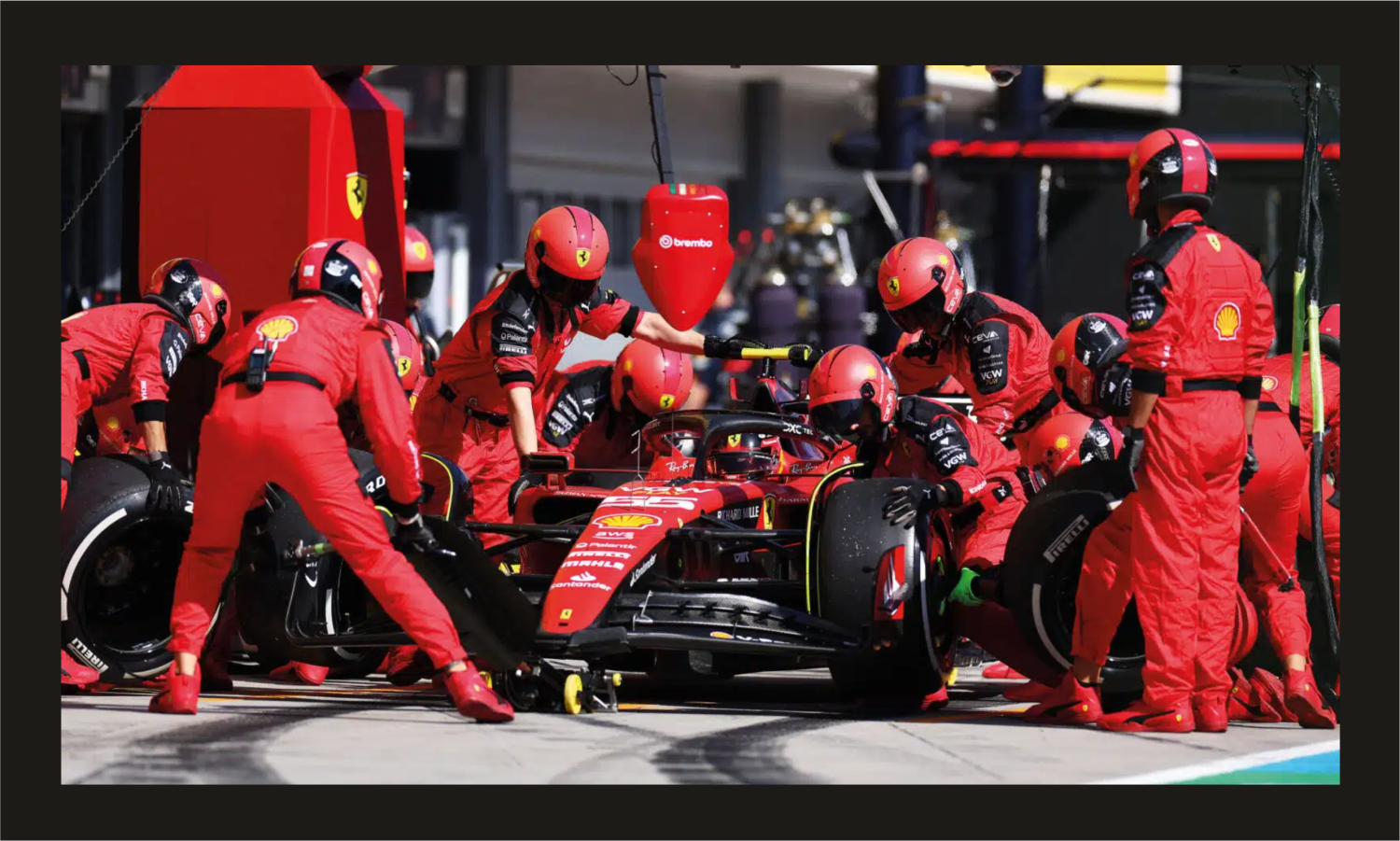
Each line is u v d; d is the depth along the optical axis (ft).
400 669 87.66
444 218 259.80
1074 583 77.41
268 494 79.82
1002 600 77.10
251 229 100.99
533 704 74.28
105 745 64.03
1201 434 70.90
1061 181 213.46
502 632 72.28
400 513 71.77
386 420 71.10
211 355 97.50
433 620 70.95
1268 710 76.38
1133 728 71.46
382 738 66.23
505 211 283.79
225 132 101.30
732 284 272.72
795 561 83.92
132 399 82.17
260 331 71.92
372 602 85.25
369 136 105.29
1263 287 73.05
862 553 74.28
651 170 338.34
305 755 62.13
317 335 71.51
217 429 71.05
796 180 374.84
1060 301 249.34
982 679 97.76
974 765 61.67
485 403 95.04
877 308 221.87
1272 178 204.74
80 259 197.67
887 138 215.31
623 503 78.64
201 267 88.12
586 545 75.41
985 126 215.92
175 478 81.82
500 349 88.84
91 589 84.02
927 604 74.28
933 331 89.35
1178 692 71.20
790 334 233.55
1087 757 63.87
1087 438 87.10
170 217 102.06
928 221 213.66
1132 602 78.64
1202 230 72.69
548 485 85.66
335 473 70.85
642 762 61.46
